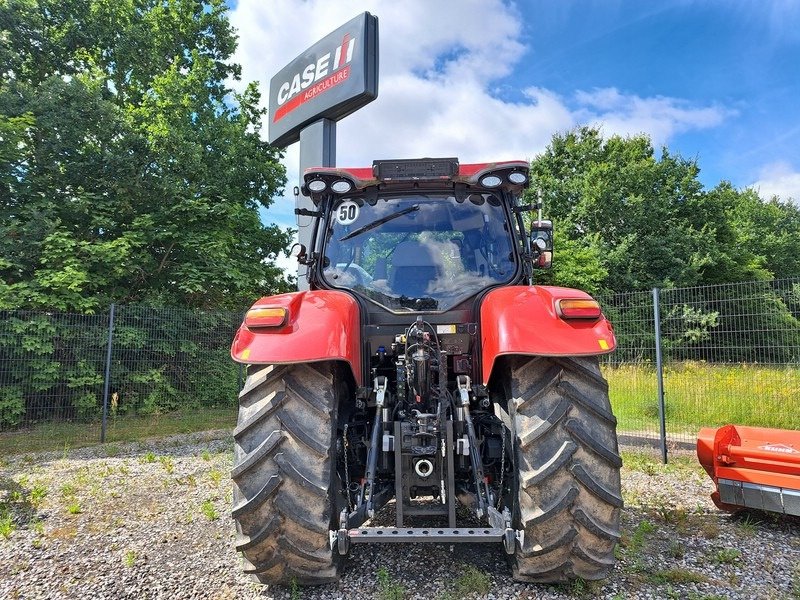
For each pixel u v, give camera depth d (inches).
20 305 383.9
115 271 445.4
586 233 997.2
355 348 113.4
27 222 421.7
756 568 120.9
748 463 147.8
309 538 99.3
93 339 391.2
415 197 139.3
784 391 251.0
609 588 109.4
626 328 303.3
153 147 490.0
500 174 133.4
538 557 99.4
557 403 101.3
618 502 97.5
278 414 102.3
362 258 136.1
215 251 491.8
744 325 262.8
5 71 504.1
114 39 581.9
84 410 387.9
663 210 960.3
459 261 133.8
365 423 122.1
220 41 653.9
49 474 228.2
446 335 125.8
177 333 419.2
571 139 1095.6
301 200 272.1
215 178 570.3
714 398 271.9
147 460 255.9
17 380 374.9
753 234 1302.9
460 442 107.3
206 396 425.1
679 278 917.8
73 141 455.8
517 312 106.1
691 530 144.1
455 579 112.4
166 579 118.6
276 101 402.3
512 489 106.2
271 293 619.2
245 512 97.8
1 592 114.4
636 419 297.1
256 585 114.0
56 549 137.1
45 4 544.1
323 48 358.0
